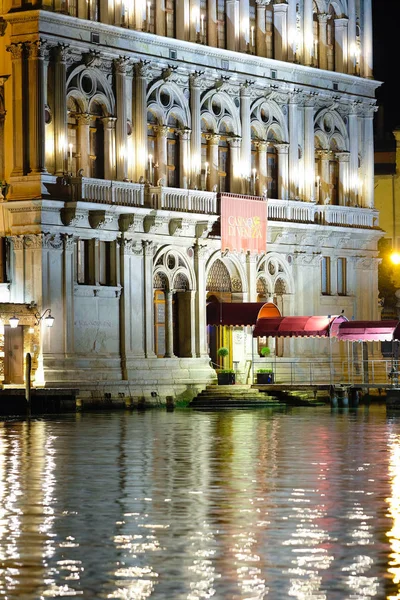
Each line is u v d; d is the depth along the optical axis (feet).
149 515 106.32
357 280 315.58
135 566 86.28
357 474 134.41
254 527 100.63
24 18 239.09
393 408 246.88
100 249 252.21
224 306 273.54
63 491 120.88
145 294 258.78
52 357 239.50
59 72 242.78
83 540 95.20
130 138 258.37
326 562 87.45
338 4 308.81
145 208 255.70
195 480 129.29
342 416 232.32
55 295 240.94
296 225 291.99
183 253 268.62
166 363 262.26
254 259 284.41
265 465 143.43
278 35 292.40
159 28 265.13
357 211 312.29
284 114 294.46
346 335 273.75
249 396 265.54
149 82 262.26
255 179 288.10
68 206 241.14
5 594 79.05
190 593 79.05
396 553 90.33
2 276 240.94
